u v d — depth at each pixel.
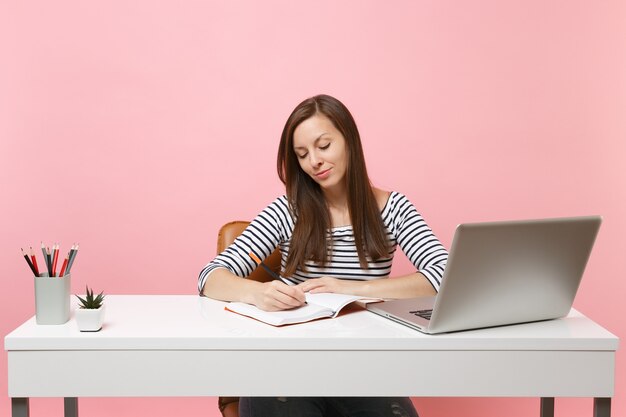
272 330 1.33
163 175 2.59
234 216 2.61
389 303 1.52
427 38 2.58
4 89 2.54
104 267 2.60
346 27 2.58
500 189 2.61
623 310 2.61
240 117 2.59
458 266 1.24
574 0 2.57
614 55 2.58
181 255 2.61
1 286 2.57
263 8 2.57
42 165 2.56
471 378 1.29
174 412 2.62
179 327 1.35
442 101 2.59
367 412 1.52
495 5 2.58
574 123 2.60
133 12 2.56
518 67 2.59
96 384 1.28
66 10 2.54
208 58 2.58
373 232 1.83
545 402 1.76
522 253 1.30
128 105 2.57
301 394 1.29
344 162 1.76
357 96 2.59
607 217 2.60
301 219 1.83
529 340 1.29
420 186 2.61
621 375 2.61
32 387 1.28
